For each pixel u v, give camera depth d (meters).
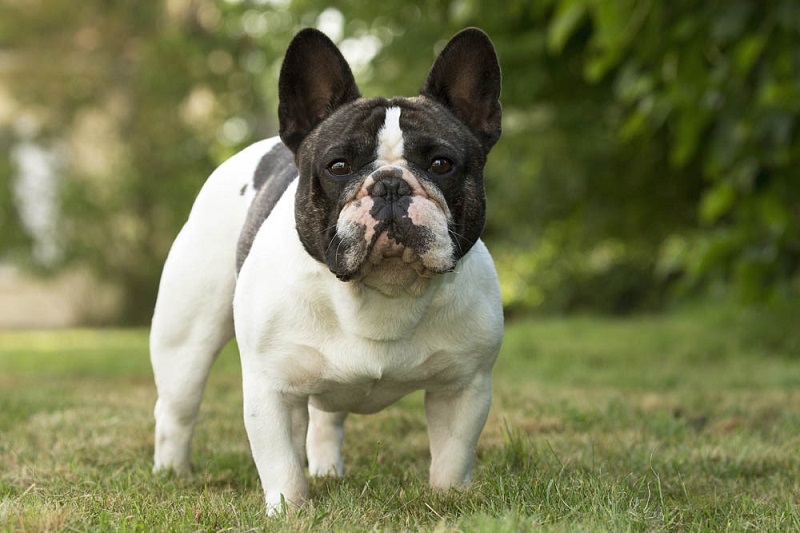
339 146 4.26
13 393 9.45
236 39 24.88
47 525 3.92
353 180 4.21
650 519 4.18
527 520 3.85
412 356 4.58
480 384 4.78
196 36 25.56
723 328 16.58
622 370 11.55
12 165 24.81
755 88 10.67
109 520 4.11
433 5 15.27
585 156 18.14
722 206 12.06
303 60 4.70
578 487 4.62
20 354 15.95
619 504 4.30
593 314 26.31
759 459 5.85
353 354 4.50
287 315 4.49
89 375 12.09
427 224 4.08
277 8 18.47
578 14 9.93
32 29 24.62
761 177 11.68
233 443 6.67
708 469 5.66
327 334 4.52
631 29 10.12
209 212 5.40
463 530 3.80
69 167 25.06
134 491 4.81
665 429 6.93
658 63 11.18
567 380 10.58
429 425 4.93
